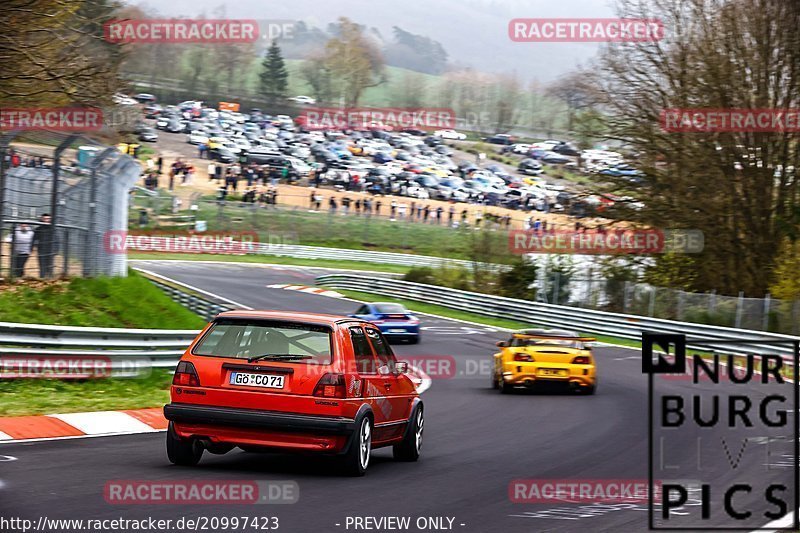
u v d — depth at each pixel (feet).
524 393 224.33
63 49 241.76
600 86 402.31
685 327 338.75
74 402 154.40
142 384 184.14
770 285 377.71
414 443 120.67
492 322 441.27
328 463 113.50
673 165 394.73
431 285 515.91
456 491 97.66
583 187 411.34
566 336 225.35
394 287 542.16
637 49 398.21
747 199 387.75
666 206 391.65
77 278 232.32
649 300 380.58
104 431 133.18
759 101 384.68
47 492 85.25
